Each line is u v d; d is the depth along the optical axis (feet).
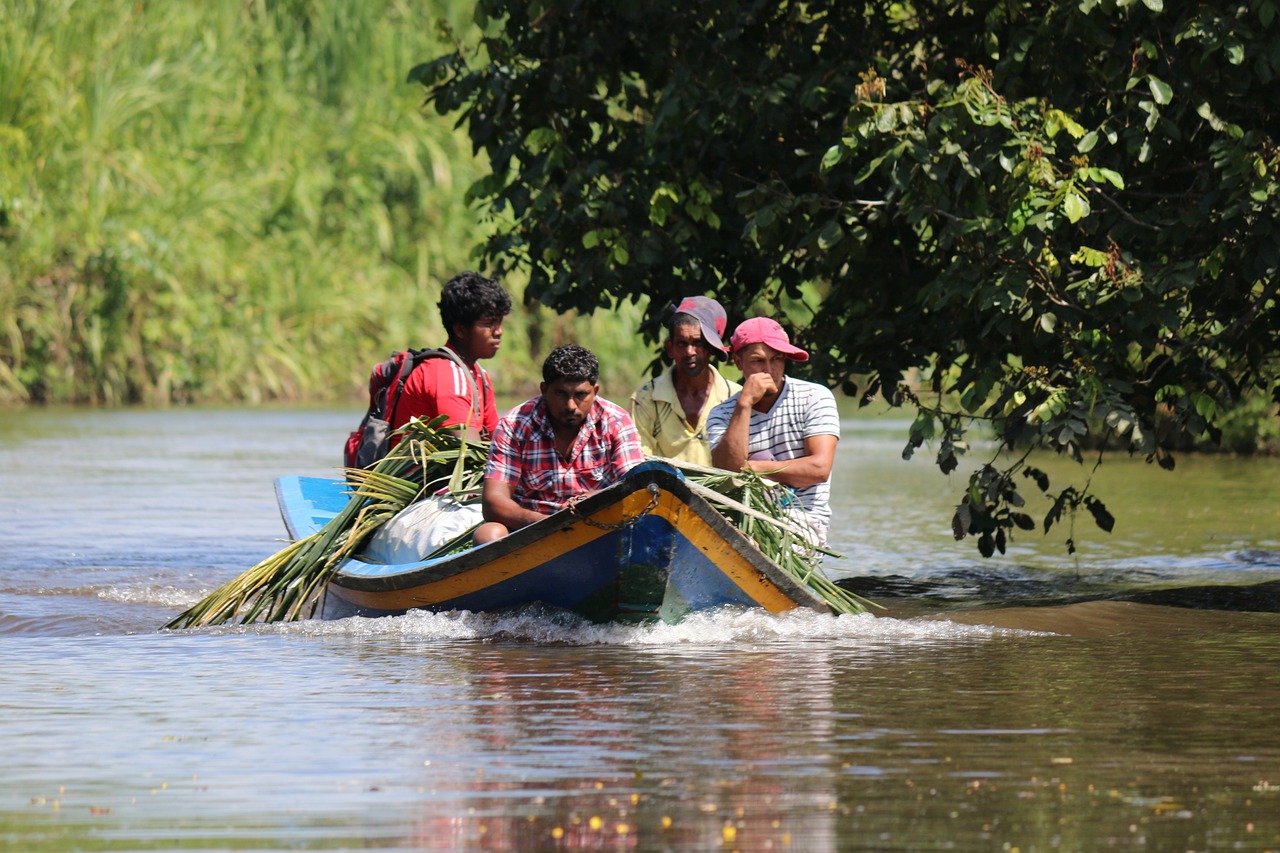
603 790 45.93
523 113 103.14
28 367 272.51
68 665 66.95
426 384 84.28
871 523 126.00
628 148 103.96
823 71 95.35
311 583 82.07
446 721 54.95
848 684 61.57
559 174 101.45
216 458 176.45
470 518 79.87
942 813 43.60
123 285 274.77
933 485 155.22
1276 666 65.77
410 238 306.14
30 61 276.62
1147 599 87.04
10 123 276.00
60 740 52.29
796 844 41.09
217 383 282.77
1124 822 42.78
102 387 274.77
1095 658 67.82
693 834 41.86
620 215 97.60
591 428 76.02
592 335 303.89
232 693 60.29
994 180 84.74
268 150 295.48
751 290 104.32
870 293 98.37
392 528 81.76
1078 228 86.94
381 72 309.83
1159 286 81.46
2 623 79.51
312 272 292.40
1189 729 53.42
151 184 282.56
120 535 116.37
